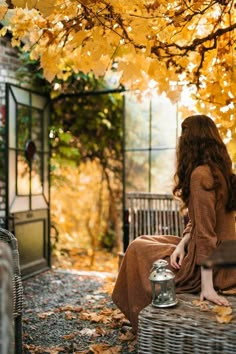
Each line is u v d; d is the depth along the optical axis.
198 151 2.49
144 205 4.45
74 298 4.11
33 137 5.22
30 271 5.00
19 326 2.51
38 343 2.98
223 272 2.38
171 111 5.05
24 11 3.15
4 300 1.34
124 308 2.83
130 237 4.47
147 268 2.64
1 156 4.70
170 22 3.00
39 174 5.34
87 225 7.23
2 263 1.37
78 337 3.09
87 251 7.34
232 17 3.27
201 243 2.29
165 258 2.64
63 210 7.47
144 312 2.08
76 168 7.07
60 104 6.06
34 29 3.23
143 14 2.95
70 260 6.61
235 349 1.87
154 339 2.02
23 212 4.91
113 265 6.34
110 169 6.71
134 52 2.97
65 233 7.01
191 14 3.06
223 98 3.22
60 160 6.13
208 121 2.59
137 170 5.29
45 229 5.39
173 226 4.29
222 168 2.44
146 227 4.42
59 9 2.87
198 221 2.32
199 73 3.12
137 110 5.24
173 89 3.27
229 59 3.23
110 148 6.57
